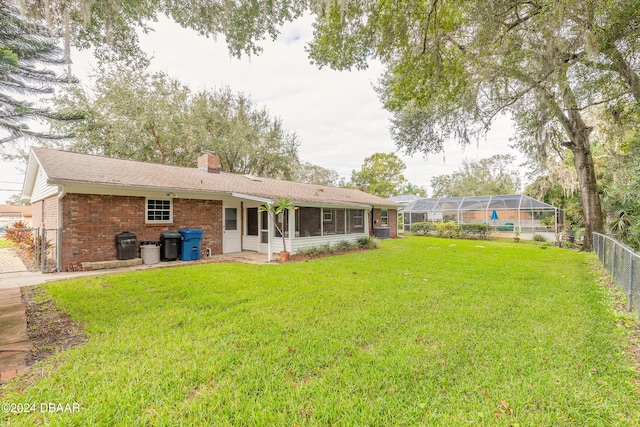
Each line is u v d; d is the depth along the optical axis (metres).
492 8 5.37
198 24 4.67
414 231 24.22
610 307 4.79
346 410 2.26
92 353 3.11
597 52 5.35
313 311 4.52
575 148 12.56
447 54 6.75
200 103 20.78
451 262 9.48
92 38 4.86
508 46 6.16
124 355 3.08
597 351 3.18
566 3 4.87
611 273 7.13
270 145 24.11
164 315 4.30
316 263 9.23
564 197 21.30
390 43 5.86
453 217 24.58
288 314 4.39
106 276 6.91
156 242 9.32
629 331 3.72
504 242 18.09
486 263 9.29
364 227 15.44
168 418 2.14
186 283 6.27
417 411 2.24
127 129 17.44
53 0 3.54
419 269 8.16
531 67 6.37
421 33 5.87
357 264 9.02
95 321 4.05
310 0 4.77
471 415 2.19
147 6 4.38
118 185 8.12
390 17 5.46
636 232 9.54
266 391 2.48
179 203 10.20
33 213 12.53
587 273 7.73
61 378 2.63
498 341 3.46
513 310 4.61
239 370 2.80
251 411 2.23
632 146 8.55
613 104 7.89
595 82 6.35
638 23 4.89
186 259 9.82
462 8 5.81
